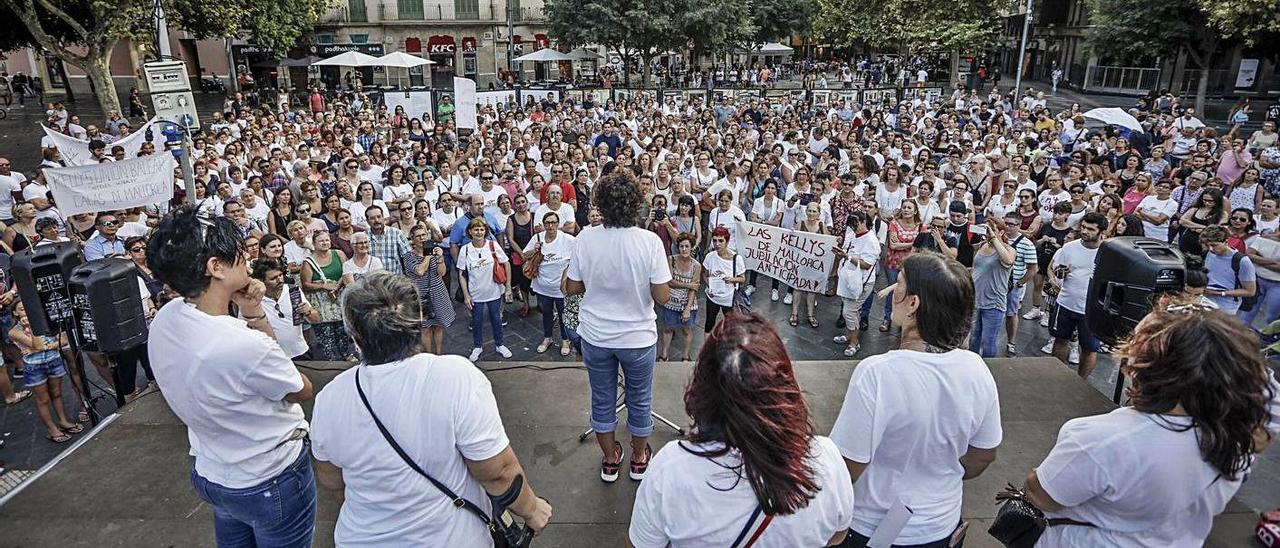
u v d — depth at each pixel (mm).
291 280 6430
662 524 1665
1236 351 1805
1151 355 1951
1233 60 31000
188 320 2227
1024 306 9070
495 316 7492
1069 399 4734
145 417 4492
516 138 15195
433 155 13141
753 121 19453
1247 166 10836
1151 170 12102
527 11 41938
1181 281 4039
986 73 37656
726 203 8977
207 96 35125
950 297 1992
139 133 11164
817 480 1663
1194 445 1858
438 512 2023
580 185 10625
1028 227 8820
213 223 2275
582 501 3543
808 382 4918
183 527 3533
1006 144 13547
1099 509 2047
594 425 3521
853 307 7648
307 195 9148
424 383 1956
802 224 9164
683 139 15039
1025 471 3936
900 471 2123
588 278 3225
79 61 17766
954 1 29062
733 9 31688
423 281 7023
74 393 6598
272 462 2400
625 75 32594
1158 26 24391
